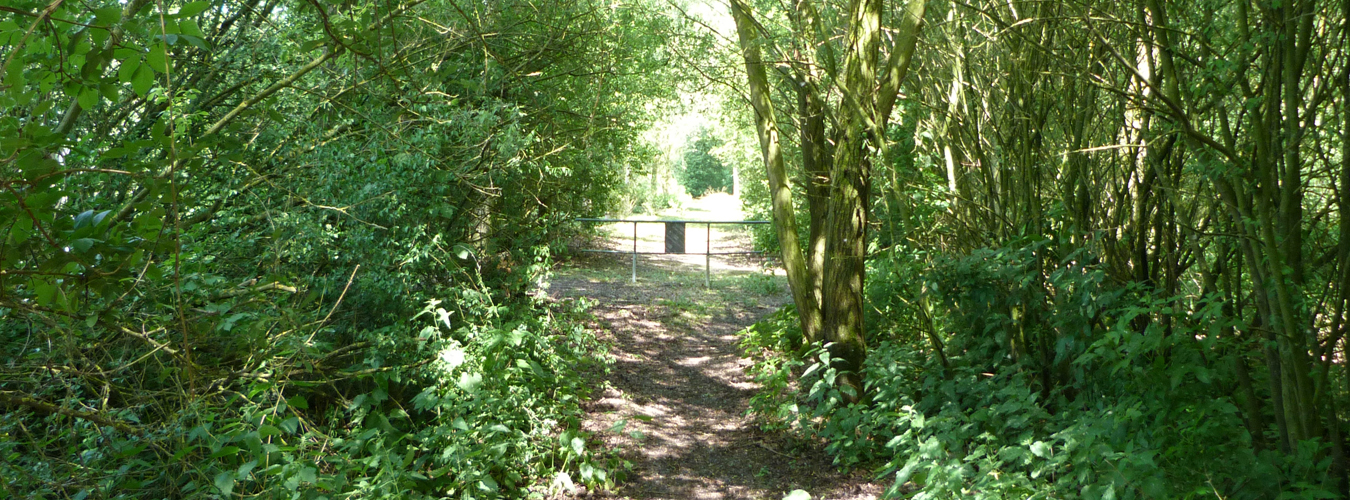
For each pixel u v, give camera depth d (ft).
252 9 16.75
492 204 20.03
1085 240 14.08
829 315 19.53
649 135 49.19
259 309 12.33
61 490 9.37
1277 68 9.66
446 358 14.28
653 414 20.15
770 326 27.99
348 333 16.24
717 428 19.17
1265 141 9.50
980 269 15.17
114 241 6.40
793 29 20.76
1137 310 10.68
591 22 22.91
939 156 20.39
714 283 39.88
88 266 6.27
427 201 16.85
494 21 19.98
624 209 63.67
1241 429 10.39
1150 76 11.66
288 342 11.94
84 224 6.13
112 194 12.90
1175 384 10.34
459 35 17.04
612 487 15.40
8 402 8.95
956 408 15.16
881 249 21.20
